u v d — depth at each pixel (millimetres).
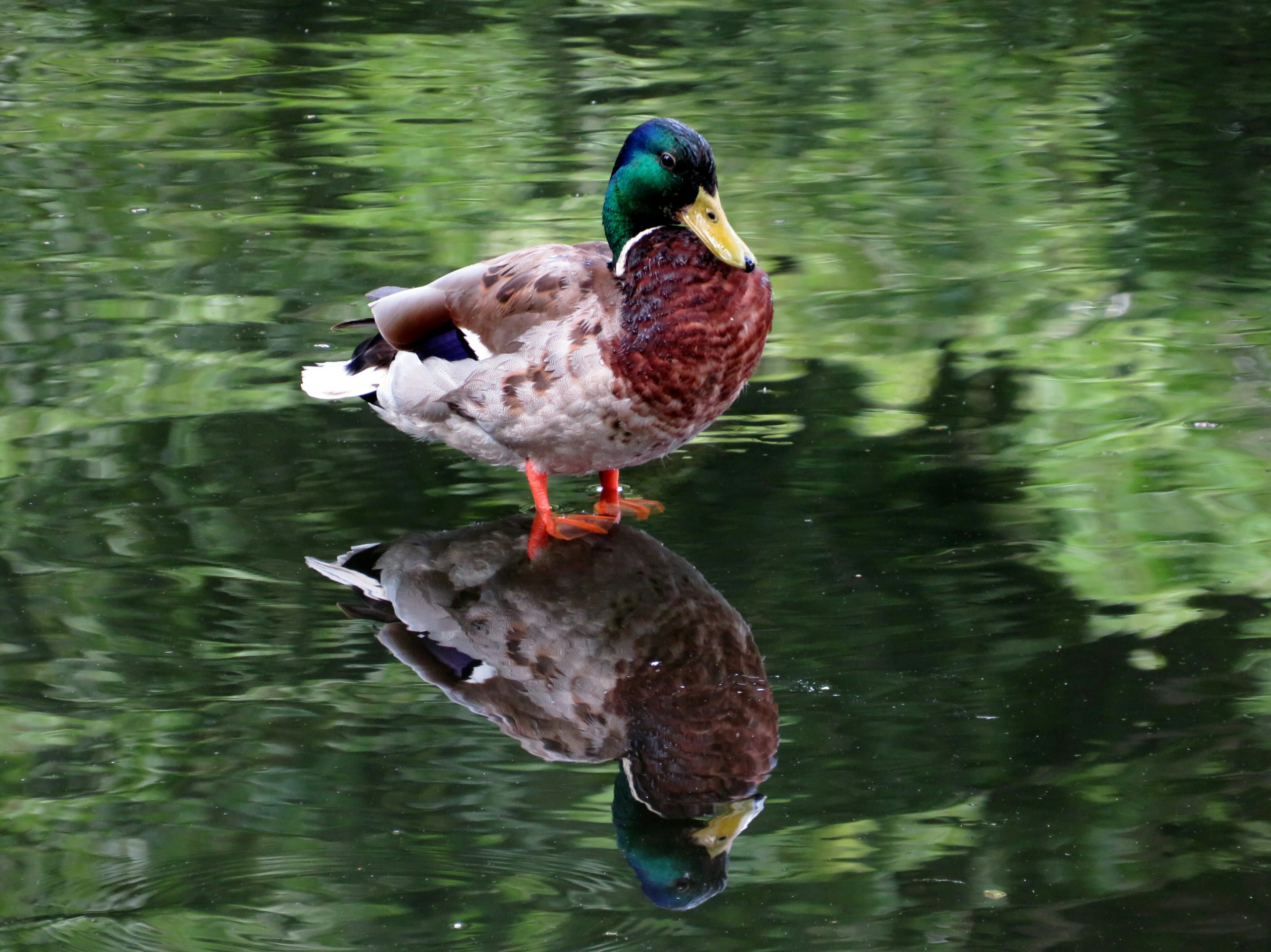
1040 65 23109
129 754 6863
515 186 16828
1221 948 5543
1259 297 13312
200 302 13094
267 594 8289
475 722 7078
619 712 7156
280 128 19375
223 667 7566
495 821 6344
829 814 6398
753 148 18766
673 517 9273
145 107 20391
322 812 6434
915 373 11703
